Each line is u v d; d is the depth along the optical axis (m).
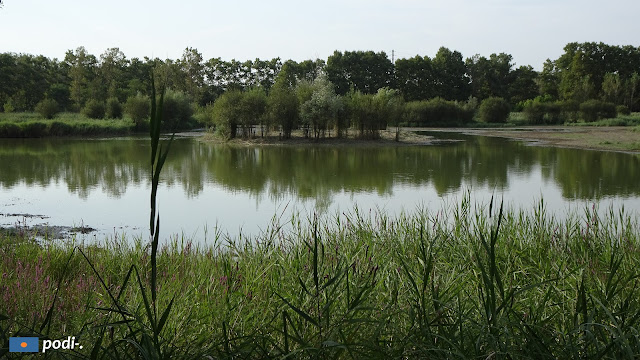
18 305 3.70
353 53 80.69
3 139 37.09
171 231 9.94
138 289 3.78
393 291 3.30
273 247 5.23
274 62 85.44
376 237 6.09
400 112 37.81
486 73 87.69
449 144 33.94
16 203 13.05
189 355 2.66
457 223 6.20
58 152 27.45
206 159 24.70
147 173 19.27
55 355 2.60
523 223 6.96
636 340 2.44
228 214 11.59
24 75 64.75
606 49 85.88
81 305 3.78
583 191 14.65
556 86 89.12
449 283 3.55
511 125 60.41
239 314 3.28
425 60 81.75
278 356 2.55
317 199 13.55
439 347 2.49
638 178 17.30
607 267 4.69
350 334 2.65
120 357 2.63
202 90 77.69
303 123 36.78
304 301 3.33
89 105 53.69
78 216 11.52
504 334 2.50
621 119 59.25
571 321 3.08
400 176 18.42
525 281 4.31
